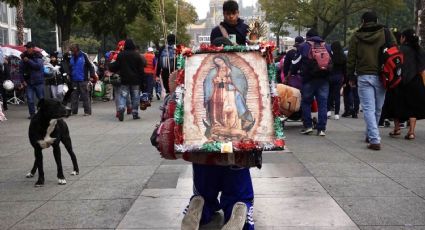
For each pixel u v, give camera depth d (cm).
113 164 745
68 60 1523
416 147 850
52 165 751
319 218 484
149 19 2334
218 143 405
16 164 771
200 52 437
